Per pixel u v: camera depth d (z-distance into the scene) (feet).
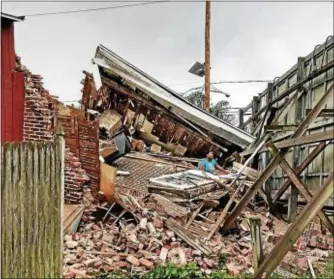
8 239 14.99
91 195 28.71
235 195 28.76
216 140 48.32
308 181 33.37
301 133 25.02
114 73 47.98
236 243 25.40
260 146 34.27
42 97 31.35
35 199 15.12
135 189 32.27
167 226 25.21
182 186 29.55
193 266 21.04
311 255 23.06
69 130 29.71
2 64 30.45
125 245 23.06
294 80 39.29
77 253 21.35
